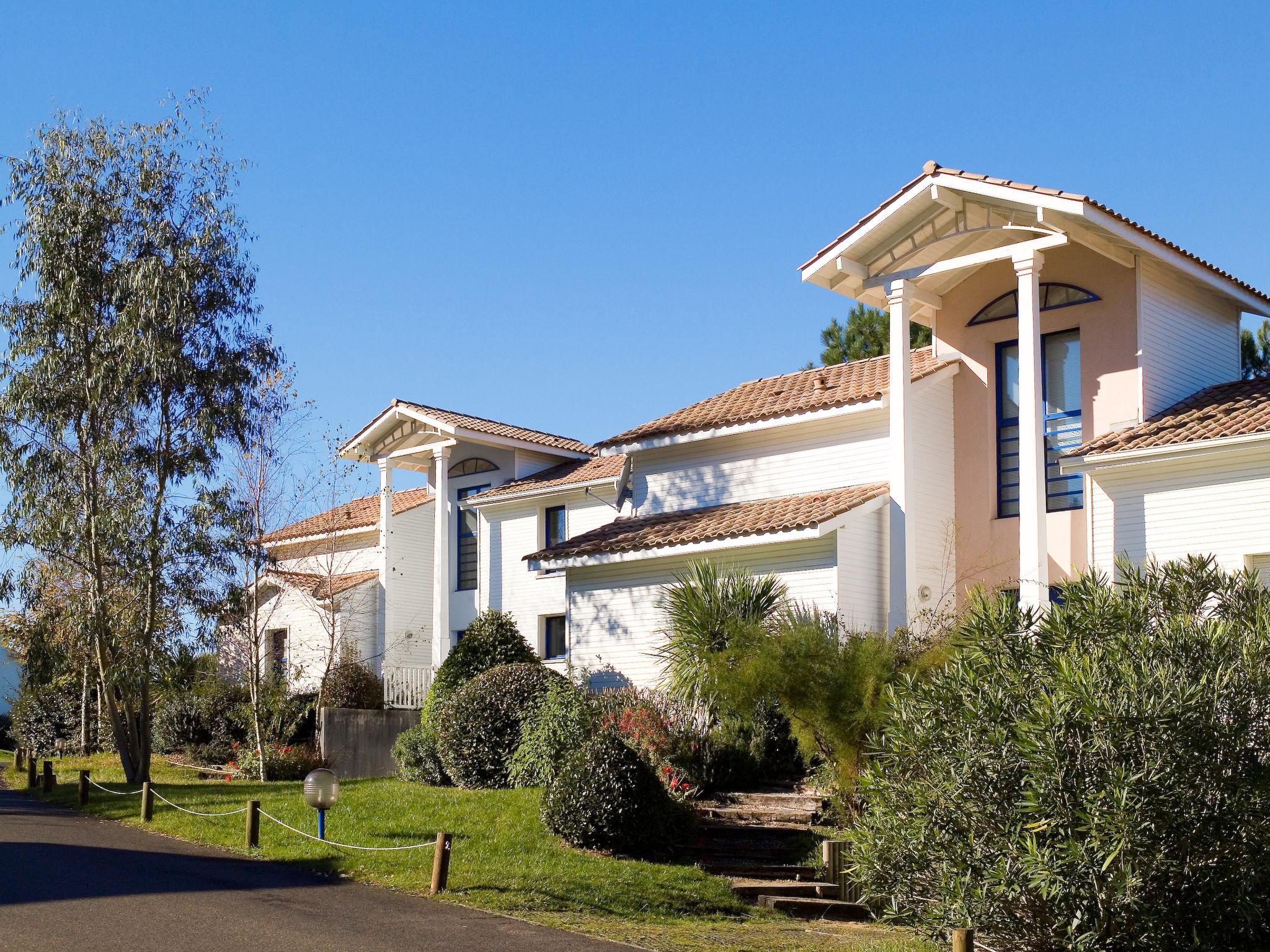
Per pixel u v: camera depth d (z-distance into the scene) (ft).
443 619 100.99
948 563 72.38
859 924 44.91
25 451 76.69
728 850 52.95
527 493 101.60
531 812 55.26
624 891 45.03
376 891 43.39
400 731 89.81
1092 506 62.54
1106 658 35.17
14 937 35.22
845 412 72.90
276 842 51.70
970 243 70.28
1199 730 33.32
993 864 35.22
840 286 73.15
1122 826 32.14
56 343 76.64
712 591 66.69
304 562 108.37
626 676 77.00
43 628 96.99
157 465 77.46
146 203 78.23
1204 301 72.08
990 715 36.24
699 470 82.53
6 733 130.00
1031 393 63.00
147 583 76.38
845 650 55.67
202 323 78.54
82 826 58.18
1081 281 69.36
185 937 35.76
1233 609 40.45
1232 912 33.91
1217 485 58.34
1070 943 33.81
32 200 76.59
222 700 93.86
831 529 67.31
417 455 113.09
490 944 36.40
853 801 53.52
